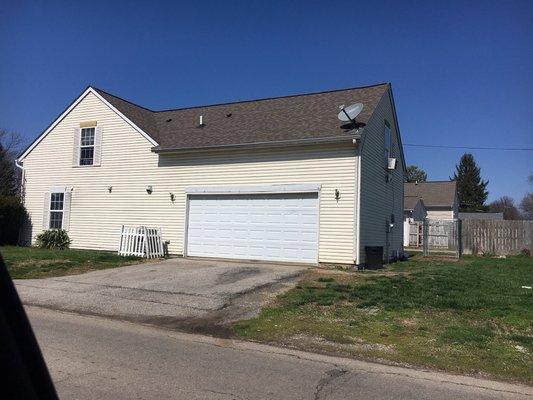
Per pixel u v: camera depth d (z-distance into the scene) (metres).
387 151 19.69
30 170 22.31
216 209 17.70
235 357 6.61
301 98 19.47
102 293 10.99
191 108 21.89
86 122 20.88
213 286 11.70
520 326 8.20
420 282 12.62
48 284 12.01
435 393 5.37
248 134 17.59
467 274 14.82
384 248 19.06
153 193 19.03
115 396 4.90
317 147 15.95
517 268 17.14
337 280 12.70
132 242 17.73
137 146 19.55
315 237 15.80
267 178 16.70
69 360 6.11
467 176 77.50
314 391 5.30
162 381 5.44
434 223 25.86
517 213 84.12
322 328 8.20
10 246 21.56
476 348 7.08
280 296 10.65
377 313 9.13
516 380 5.92
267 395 5.12
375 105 17.09
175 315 9.21
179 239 18.28
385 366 6.37
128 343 7.17
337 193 15.55
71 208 20.94
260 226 16.78
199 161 18.09
